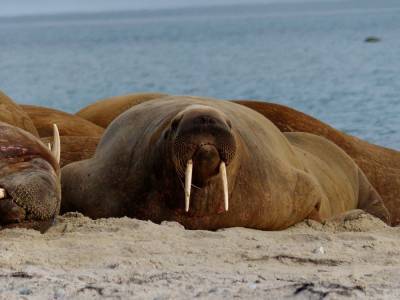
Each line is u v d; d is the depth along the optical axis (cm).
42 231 2812
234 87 14088
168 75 17712
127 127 3369
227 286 2136
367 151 4822
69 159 3981
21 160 2844
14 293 2086
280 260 2506
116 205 3203
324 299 2022
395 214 4662
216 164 2867
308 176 3497
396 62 18788
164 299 2027
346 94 11856
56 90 14675
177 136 2856
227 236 2795
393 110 9606
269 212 3253
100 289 2098
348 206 4162
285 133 4309
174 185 3038
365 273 2325
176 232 2809
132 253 2523
